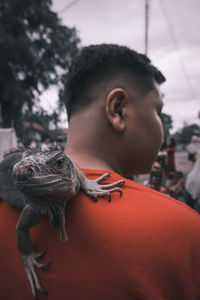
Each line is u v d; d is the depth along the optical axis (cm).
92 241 72
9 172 100
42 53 1969
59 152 76
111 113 91
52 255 77
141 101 95
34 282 78
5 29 1819
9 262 91
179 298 67
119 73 95
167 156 747
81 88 98
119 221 72
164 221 71
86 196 81
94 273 71
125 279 68
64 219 75
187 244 69
